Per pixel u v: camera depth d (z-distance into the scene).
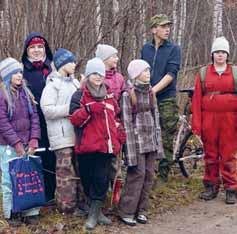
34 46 5.86
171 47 6.85
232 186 6.64
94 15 7.26
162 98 6.91
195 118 6.57
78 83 5.89
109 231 5.70
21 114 5.53
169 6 9.26
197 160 7.77
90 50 7.19
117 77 6.16
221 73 6.43
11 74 5.46
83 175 5.77
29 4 6.94
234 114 6.50
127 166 5.89
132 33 7.95
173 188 7.12
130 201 5.88
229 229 5.89
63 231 5.61
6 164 5.53
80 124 5.46
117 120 5.76
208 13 13.11
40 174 5.63
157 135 5.98
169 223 6.04
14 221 5.68
